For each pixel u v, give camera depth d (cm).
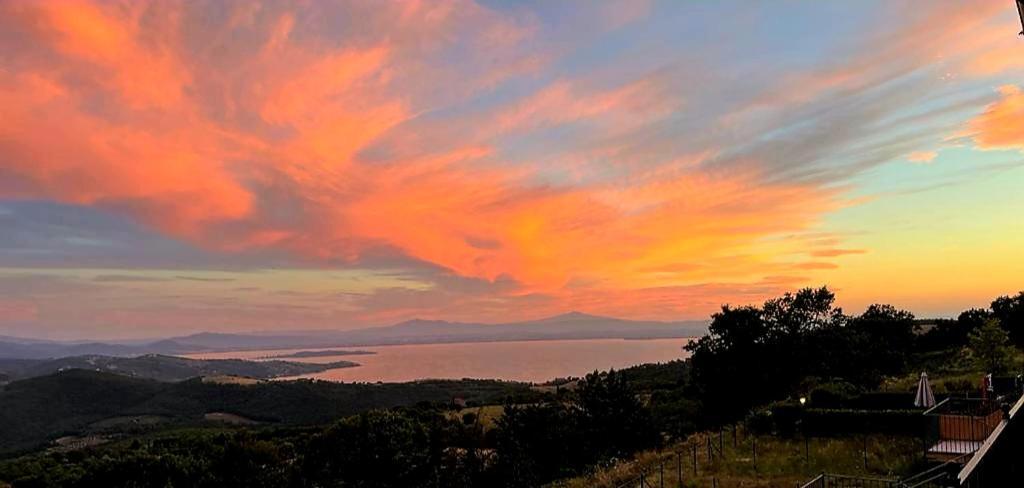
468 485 3844
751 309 4175
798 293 4219
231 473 4719
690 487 2039
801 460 2169
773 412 2717
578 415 3662
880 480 1748
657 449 3141
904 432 2341
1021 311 4675
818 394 2816
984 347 3222
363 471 4284
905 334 4850
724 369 4066
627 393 3644
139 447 5816
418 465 4309
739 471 2145
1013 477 1620
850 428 2467
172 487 4438
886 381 3741
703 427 3966
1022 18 1477
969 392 2558
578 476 3055
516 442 3669
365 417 4584
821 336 4103
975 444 1758
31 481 4900
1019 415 1759
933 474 1675
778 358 4009
